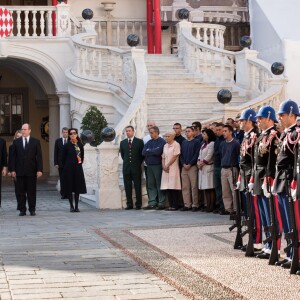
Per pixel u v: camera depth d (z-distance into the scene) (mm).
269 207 12391
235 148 19391
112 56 30625
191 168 21469
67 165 22344
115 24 38875
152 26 37906
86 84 31125
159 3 36594
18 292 9883
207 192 21047
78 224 18312
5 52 34062
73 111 32406
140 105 25844
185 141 21703
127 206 22859
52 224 18453
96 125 29375
